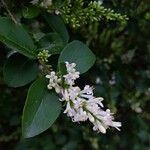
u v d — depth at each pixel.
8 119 0.41
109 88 0.33
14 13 0.20
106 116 0.17
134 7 0.27
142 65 0.36
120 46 0.32
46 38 0.19
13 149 0.48
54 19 0.21
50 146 0.51
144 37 0.33
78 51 0.18
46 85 0.17
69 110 0.17
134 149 0.50
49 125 0.17
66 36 0.21
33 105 0.17
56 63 0.19
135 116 0.38
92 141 0.48
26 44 0.18
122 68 0.33
